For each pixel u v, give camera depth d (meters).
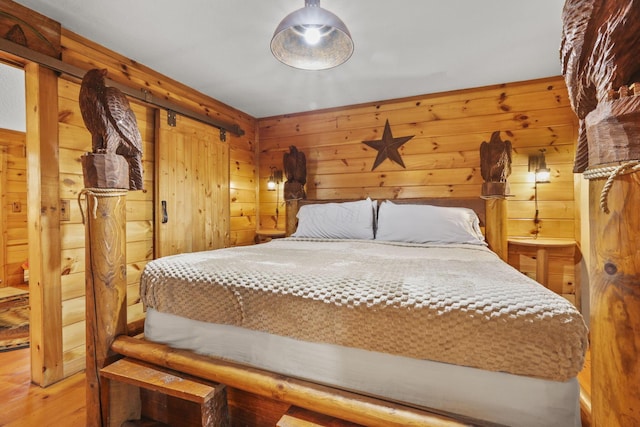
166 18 1.88
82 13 1.83
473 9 1.80
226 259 1.55
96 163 1.35
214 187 3.20
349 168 3.44
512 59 2.39
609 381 0.75
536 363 0.83
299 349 1.10
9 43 1.65
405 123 3.19
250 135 3.83
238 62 2.44
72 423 1.50
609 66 0.73
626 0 0.66
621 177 0.72
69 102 1.99
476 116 2.93
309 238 2.73
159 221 2.58
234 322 1.20
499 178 2.52
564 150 2.68
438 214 2.54
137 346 1.34
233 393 1.24
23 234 4.39
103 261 1.38
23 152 4.38
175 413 1.35
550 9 1.80
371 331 0.98
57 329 1.88
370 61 2.42
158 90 2.61
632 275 0.71
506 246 2.53
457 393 0.91
